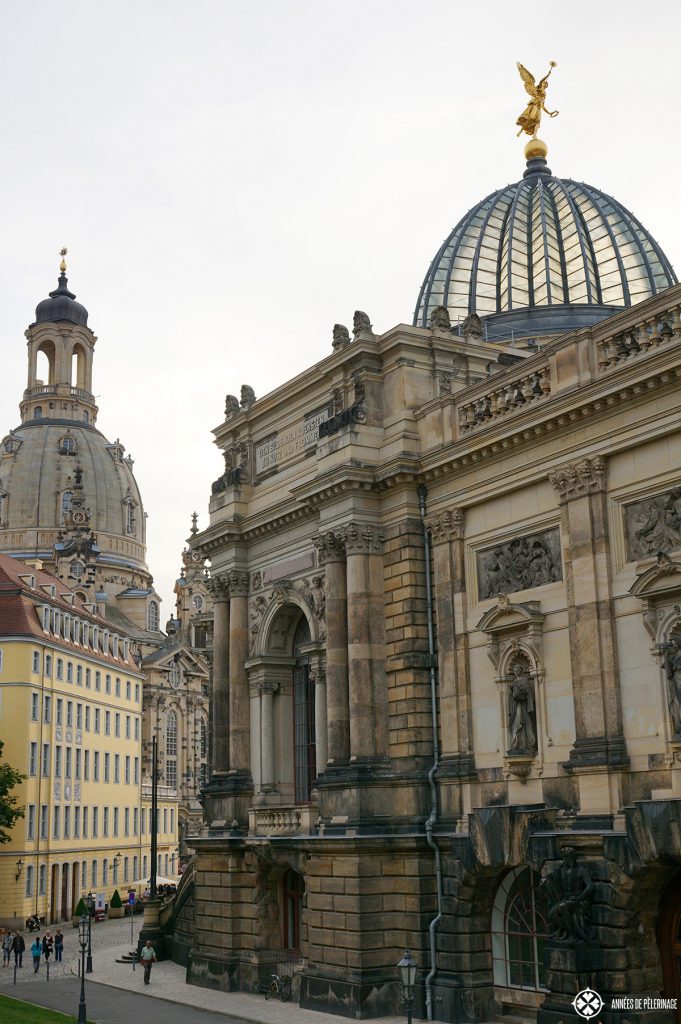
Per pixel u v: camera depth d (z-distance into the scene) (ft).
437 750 156.56
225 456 210.79
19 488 613.11
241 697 193.88
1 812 285.02
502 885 147.43
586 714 133.08
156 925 233.55
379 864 154.61
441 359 172.04
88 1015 165.27
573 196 243.40
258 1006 166.30
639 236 239.30
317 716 174.91
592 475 136.56
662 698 125.59
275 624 191.11
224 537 198.49
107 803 403.34
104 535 621.31
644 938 124.98
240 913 186.09
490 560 154.30
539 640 142.92
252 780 190.60
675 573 124.77
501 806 139.44
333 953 156.25
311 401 187.52
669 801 116.98
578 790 133.08
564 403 139.13
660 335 130.52
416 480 163.94
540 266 233.96
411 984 126.00
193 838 195.21
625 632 131.44
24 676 332.39
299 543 184.44
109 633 423.23
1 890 321.73
